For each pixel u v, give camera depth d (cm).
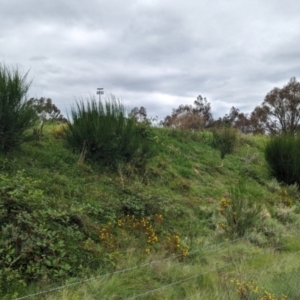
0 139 731
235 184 1105
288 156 1224
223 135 1409
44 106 1055
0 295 411
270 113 3008
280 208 949
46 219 541
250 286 472
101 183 788
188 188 962
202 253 611
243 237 704
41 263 473
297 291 502
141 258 560
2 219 504
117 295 457
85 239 568
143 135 1148
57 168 774
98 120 880
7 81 738
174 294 479
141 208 716
